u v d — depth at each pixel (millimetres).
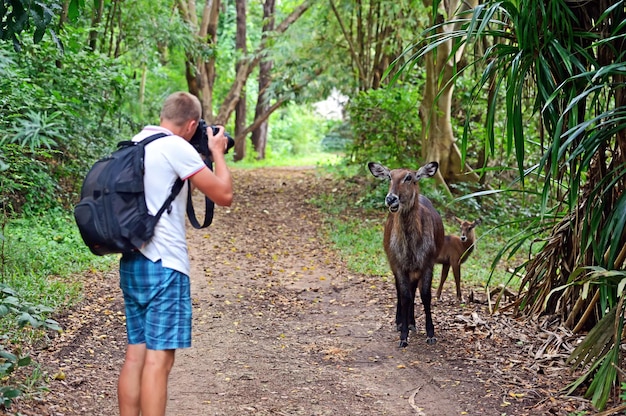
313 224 11688
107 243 3352
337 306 7176
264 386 4855
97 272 7449
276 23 23859
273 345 5840
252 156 25359
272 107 22047
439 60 12219
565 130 4723
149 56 15062
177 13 18234
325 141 33656
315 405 4527
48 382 4453
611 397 4402
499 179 12742
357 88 17812
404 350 5723
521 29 4395
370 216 12195
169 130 3656
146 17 14133
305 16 19797
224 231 10984
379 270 8633
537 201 12133
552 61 4758
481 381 4934
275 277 8422
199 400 4555
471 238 7414
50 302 6047
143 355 3592
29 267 6914
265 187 15406
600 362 4277
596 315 5238
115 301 6570
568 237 5320
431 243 5895
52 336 5371
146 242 3447
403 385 4922
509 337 5758
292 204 13352
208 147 3785
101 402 4355
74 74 9734
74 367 4867
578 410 4289
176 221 3525
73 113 9258
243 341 5918
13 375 4391
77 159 10297
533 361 5188
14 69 8539
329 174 17109
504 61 4691
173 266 3471
